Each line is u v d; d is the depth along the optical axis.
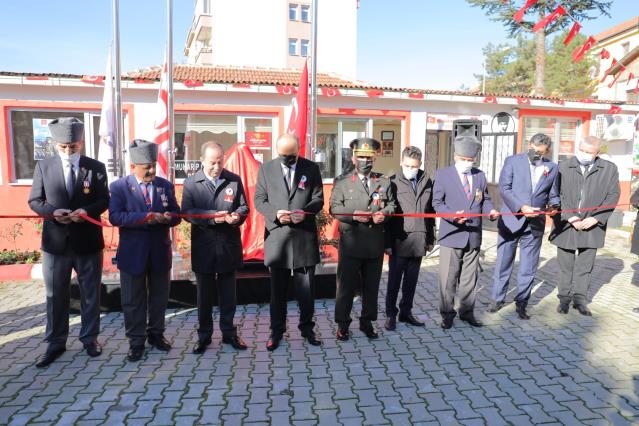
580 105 10.73
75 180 3.75
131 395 3.26
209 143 3.92
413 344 4.20
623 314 4.98
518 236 4.86
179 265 5.58
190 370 3.66
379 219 4.00
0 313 5.01
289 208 3.96
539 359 3.88
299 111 6.30
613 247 8.67
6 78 7.68
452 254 4.49
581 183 4.87
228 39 38.94
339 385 3.43
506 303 5.36
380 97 9.55
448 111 10.35
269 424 2.92
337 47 41.50
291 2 40.03
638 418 3.01
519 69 27.78
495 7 14.07
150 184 3.90
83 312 3.91
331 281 5.46
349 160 10.02
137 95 8.53
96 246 3.84
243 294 5.22
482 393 3.32
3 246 8.08
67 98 8.21
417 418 3.00
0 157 8.02
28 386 3.38
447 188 4.49
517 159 4.87
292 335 4.39
